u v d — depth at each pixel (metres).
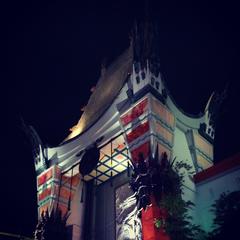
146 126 35.09
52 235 41.25
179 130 39.62
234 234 30.53
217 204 33.81
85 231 42.16
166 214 30.88
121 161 42.25
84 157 42.47
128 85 39.06
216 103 45.69
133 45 40.22
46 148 47.56
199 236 32.06
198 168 38.88
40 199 44.91
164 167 33.47
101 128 41.84
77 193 45.12
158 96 36.84
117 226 39.06
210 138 43.19
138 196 33.22
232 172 35.19
